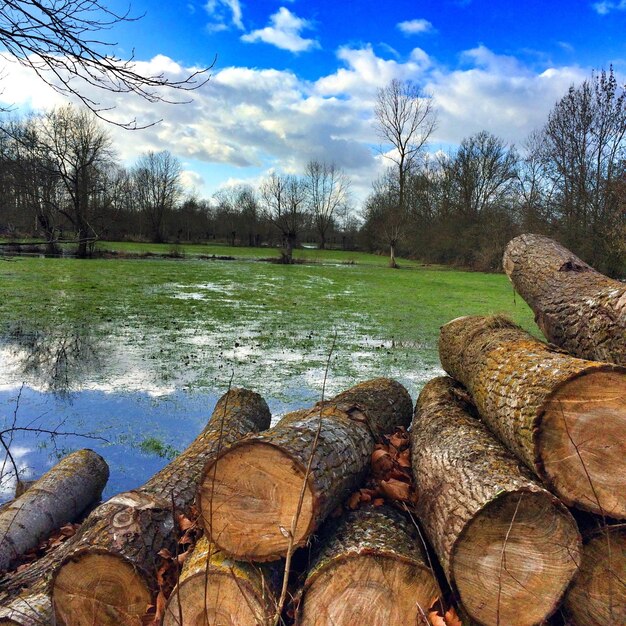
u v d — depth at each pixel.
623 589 2.33
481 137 49.09
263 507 2.42
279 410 6.86
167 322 13.49
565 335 4.09
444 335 5.13
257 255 52.16
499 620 2.25
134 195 64.56
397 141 49.78
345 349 11.08
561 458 2.39
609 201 25.38
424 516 2.74
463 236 44.56
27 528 3.68
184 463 3.62
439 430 3.44
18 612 2.60
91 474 4.42
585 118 26.98
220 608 2.31
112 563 2.53
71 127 25.98
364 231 64.56
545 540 2.24
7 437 5.71
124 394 7.37
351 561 2.29
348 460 2.87
